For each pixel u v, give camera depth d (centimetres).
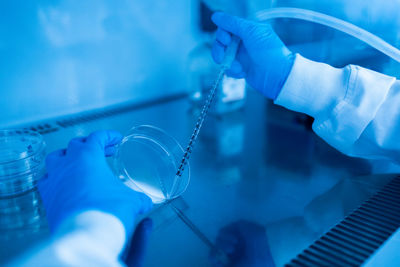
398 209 77
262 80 113
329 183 91
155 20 144
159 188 85
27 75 122
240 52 119
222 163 103
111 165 96
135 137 101
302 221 74
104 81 140
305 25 128
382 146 95
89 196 68
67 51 128
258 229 71
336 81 98
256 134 126
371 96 92
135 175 88
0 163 86
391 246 64
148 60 149
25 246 67
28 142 102
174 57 156
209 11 154
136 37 142
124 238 63
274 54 105
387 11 107
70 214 64
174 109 148
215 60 119
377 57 113
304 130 130
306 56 133
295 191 87
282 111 148
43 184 82
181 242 67
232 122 136
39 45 121
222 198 84
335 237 67
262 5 139
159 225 73
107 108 145
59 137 119
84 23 128
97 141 86
